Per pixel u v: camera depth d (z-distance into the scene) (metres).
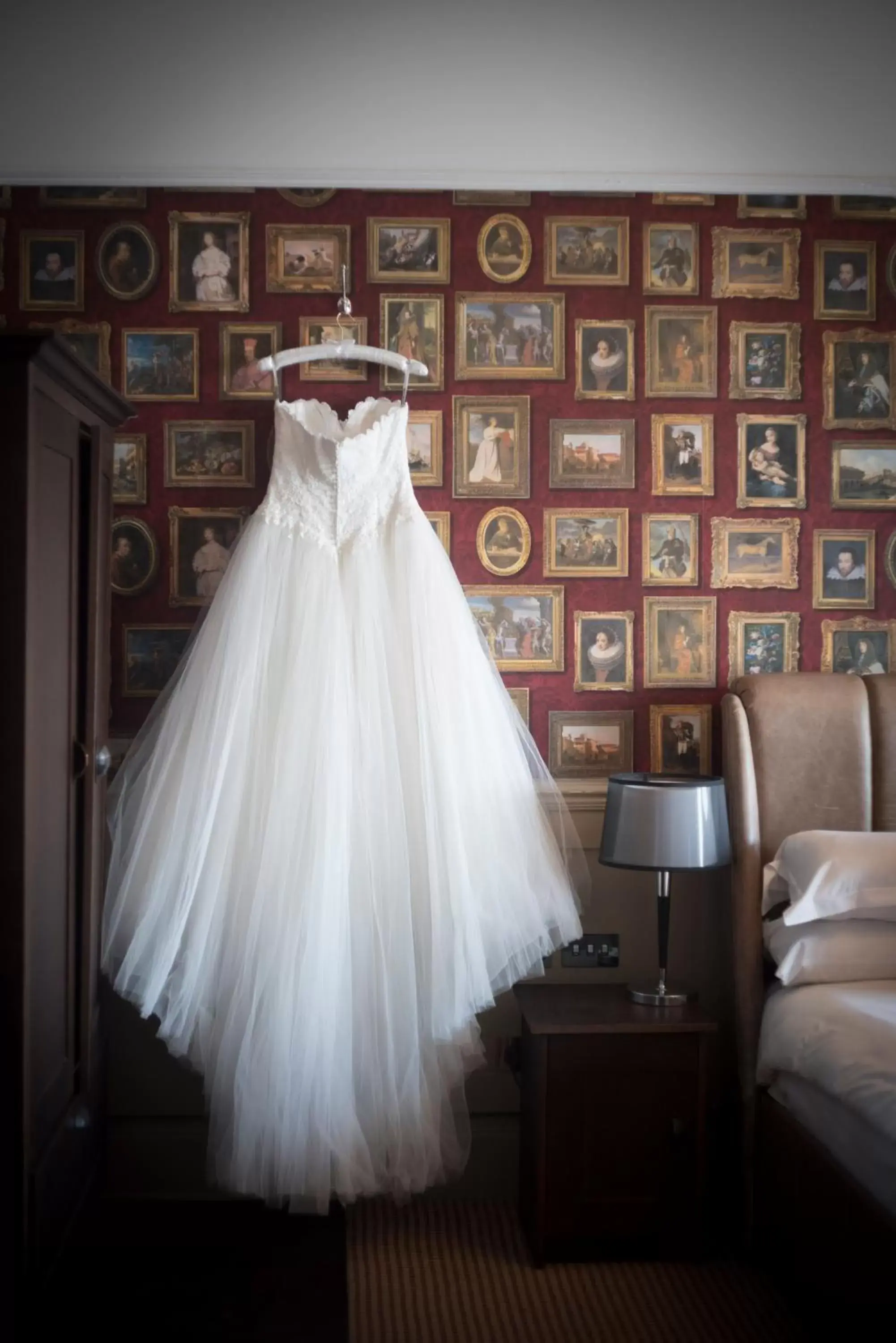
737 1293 2.47
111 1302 2.40
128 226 2.96
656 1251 2.61
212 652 2.66
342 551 2.76
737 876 2.79
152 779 2.62
